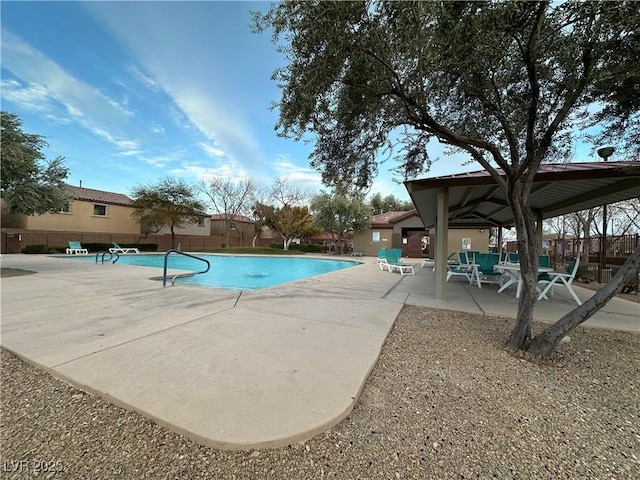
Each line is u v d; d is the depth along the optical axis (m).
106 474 1.44
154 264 15.32
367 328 3.71
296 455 1.58
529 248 3.21
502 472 1.50
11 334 3.26
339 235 23.72
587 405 2.17
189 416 1.79
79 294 5.65
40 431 1.74
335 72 3.17
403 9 2.59
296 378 2.30
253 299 5.37
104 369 2.40
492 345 3.34
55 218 19.14
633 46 2.72
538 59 3.18
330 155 4.45
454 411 2.03
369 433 1.77
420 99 3.29
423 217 10.50
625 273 2.73
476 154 3.46
